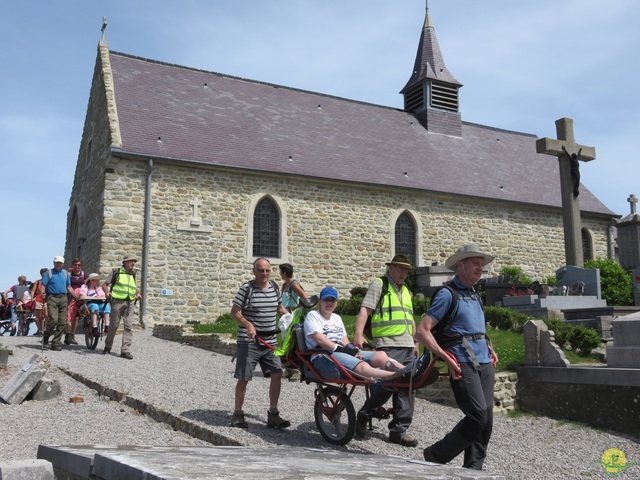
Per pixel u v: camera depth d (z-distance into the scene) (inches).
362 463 118.3
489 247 861.8
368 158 843.4
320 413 236.7
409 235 816.9
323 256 749.9
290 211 740.7
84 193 781.3
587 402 303.6
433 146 950.4
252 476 94.4
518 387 334.3
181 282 674.2
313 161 783.1
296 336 243.0
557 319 456.8
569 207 628.1
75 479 128.1
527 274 883.4
